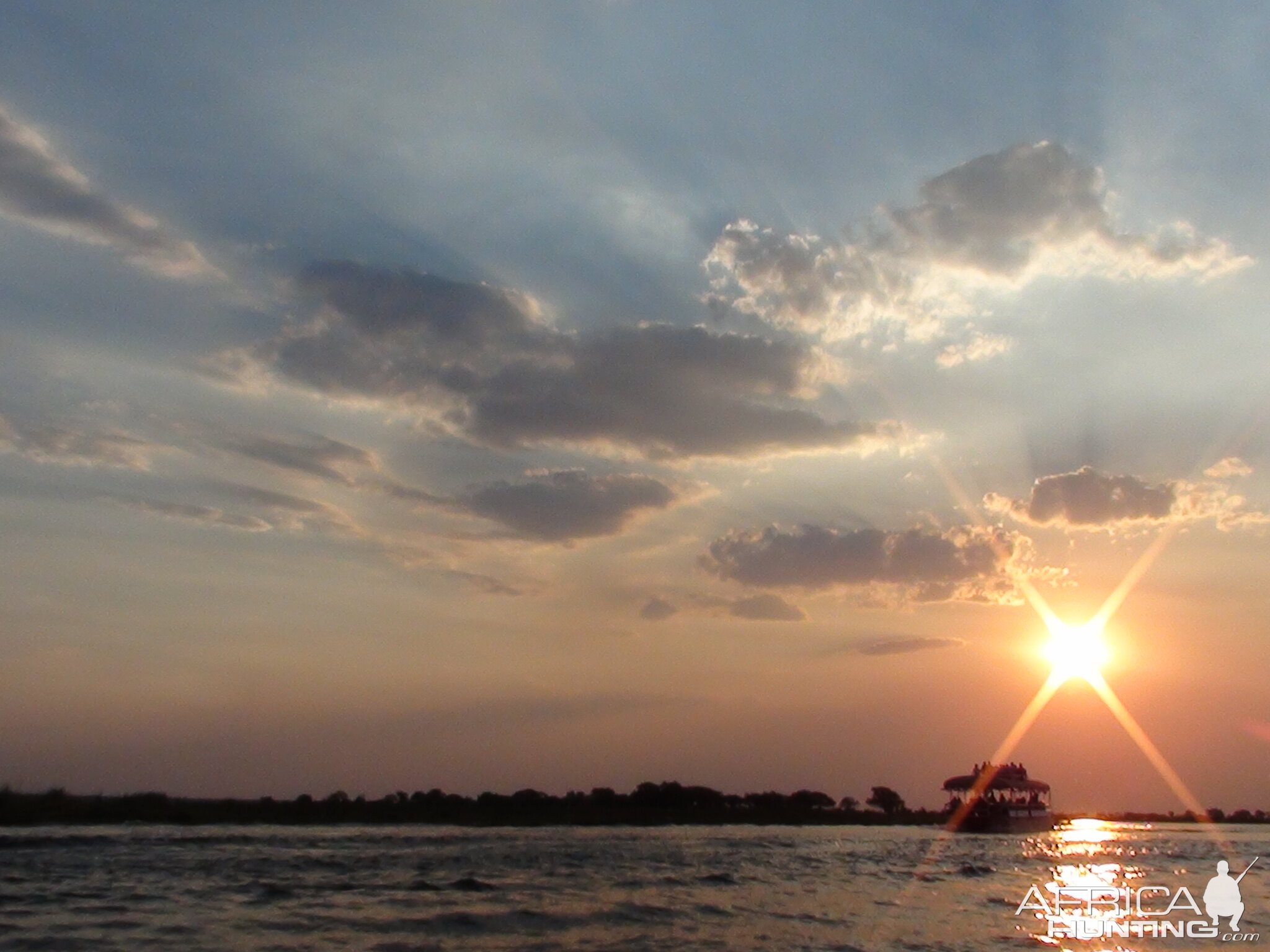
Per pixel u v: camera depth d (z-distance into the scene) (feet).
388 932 131.34
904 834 467.52
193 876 188.14
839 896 184.96
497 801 535.19
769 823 613.93
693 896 177.78
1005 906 173.47
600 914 151.43
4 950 115.03
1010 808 487.61
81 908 145.59
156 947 118.42
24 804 377.09
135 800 409.69
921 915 159.94
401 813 471.62
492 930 135.03
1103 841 427.33
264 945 121.39
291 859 226.17
